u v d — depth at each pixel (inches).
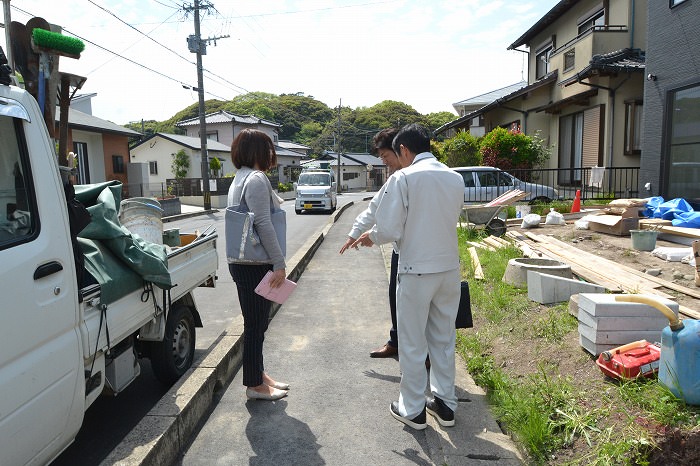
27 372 76.8
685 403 100.4
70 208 96.6
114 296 106.6
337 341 183.5
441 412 119.7
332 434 119.1
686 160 321.7
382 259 347.6
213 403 136.4
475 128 1118.4
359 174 2509.8
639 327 129.2
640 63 445.7
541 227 353.4
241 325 180.5
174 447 109.7
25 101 86.9
